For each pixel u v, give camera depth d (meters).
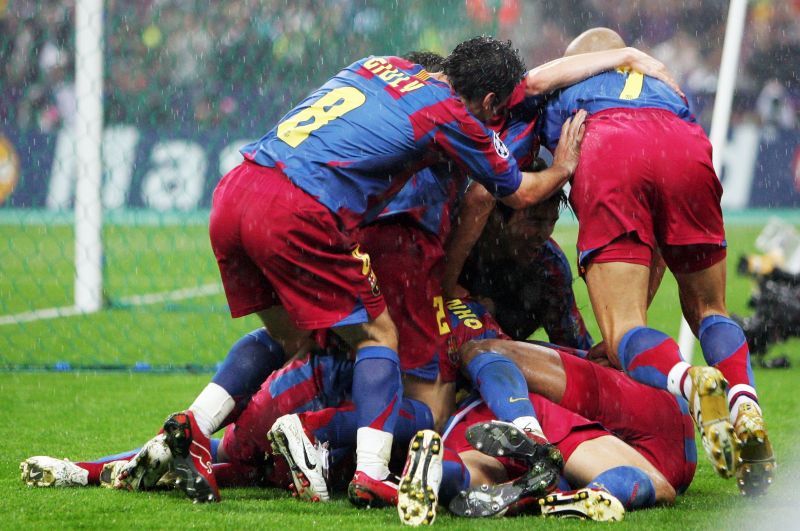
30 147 52.25
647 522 11.18
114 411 19.16
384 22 49.56
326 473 12.34
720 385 11.11
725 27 60.22
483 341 13.27
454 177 13.97
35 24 50.91
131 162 50.22
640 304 13.48
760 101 58.84
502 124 14.91
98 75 31.22
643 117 13.98
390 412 12.16
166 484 12.73
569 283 15.93
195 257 44.12
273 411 13.16
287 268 12.31
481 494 11.46
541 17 59.34
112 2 48.44
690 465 13.09
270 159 12.62
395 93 12.86
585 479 11.92
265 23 48.81
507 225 14.77
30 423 17.86
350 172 12.46
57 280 38.84
